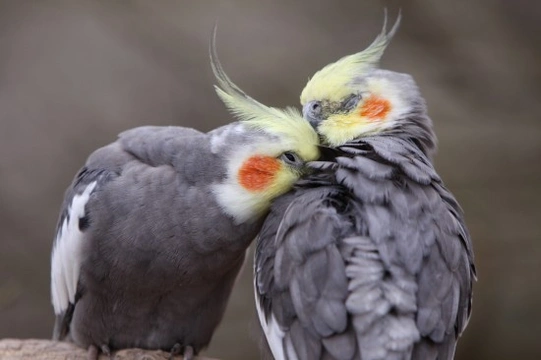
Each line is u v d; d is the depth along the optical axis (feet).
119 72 59.52
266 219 29.48
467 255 28.35
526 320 57.06
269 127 29.99
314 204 27.68
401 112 32.50
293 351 26.58
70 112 59.26
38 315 57.06
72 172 58.65
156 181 30.42
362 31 57.93
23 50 60.34
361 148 29.91
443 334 26.23
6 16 60.90
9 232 57.98
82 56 60.03
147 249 30.32
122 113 58.85
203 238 30.04
